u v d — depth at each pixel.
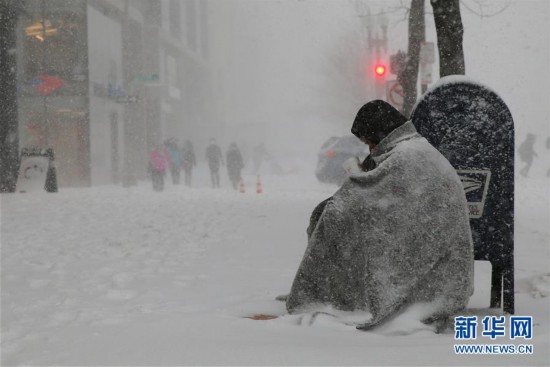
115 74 85.50
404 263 10.37
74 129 73.88
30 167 58.03
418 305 10.37
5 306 13.66
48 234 27.73
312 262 11.18
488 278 17.08
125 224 31.59
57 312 12.88
